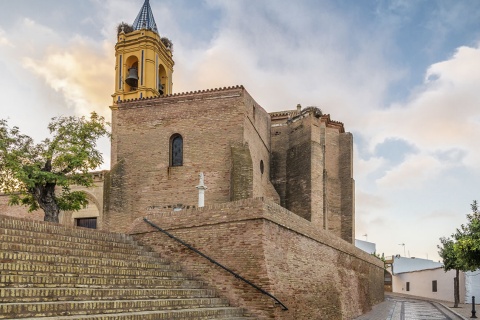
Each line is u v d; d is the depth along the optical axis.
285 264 16.33
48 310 9.75
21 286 10.50
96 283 12.30
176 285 14.87
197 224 16.47
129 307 11.55
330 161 37.88
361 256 28.50
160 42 44.50
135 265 14.81
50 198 24.12
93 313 10.59
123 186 28.31
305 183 32.34
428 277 53.78
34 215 32.81
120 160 28.66
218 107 27.64
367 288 29.97
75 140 24.80
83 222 32.12
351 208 37.28
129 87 43.44
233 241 15.66
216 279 15.64
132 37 43.56
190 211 16.78
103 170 31.73
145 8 45.53
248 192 25.77
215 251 15.91
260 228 15.24
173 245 16.83
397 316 26.00
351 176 37.81
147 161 28.31
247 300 14.90
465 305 38.50
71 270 12.31
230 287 15.31
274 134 34.81
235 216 15.78
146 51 42.88
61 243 14.02
